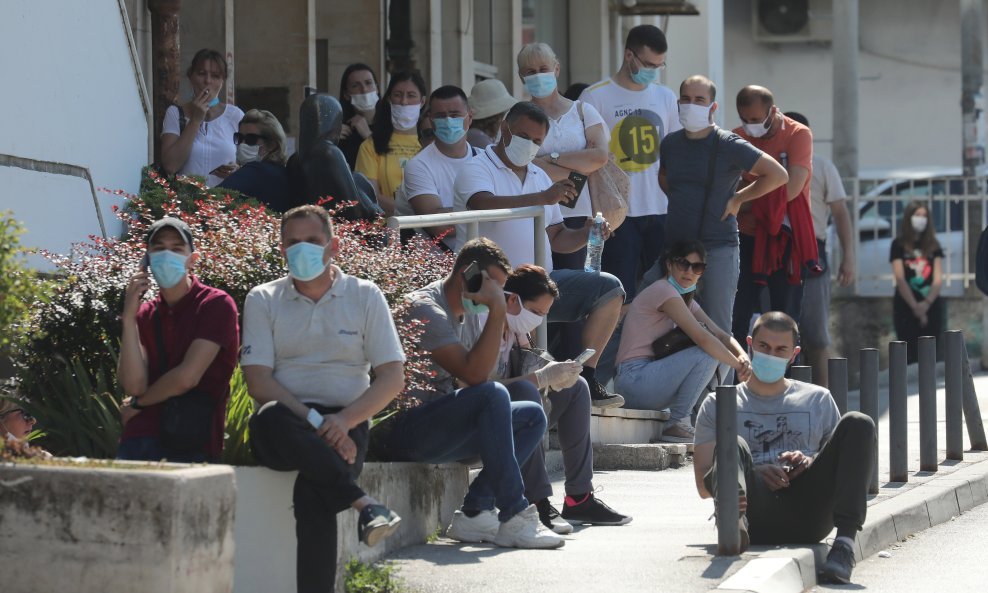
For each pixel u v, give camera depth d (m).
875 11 89.12
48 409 18.02
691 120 29.11
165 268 15.77
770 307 33.00
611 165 28.92
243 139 26.41
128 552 13.30
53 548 13.48
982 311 50.00
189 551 13.45
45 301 15.20
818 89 89.69
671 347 28.86
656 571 17.45
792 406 19.44
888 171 78.12
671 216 29.64
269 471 15.93
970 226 52.16
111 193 23.11
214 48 33.28
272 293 16.28
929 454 26.42
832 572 18.42
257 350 16.09
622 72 31.17
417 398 19.20
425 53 40.66
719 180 29.23
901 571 19.52
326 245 16.02
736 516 18.28
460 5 42.41
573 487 21.14
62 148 22.03
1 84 20.23
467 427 18.61
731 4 90.12
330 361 16.20
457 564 17.78
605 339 26.20
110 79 24.02
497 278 18.92
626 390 29.06
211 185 27.48
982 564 20.08
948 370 27.94
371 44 39.19
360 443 16.12
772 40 89.56
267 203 25.14
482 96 30.02
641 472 27.28
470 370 18.86
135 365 15.79
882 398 41.19
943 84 88.81
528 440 19.28
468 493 19.47
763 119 31.27
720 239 29.44
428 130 28.33
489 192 25.16
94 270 19.00
